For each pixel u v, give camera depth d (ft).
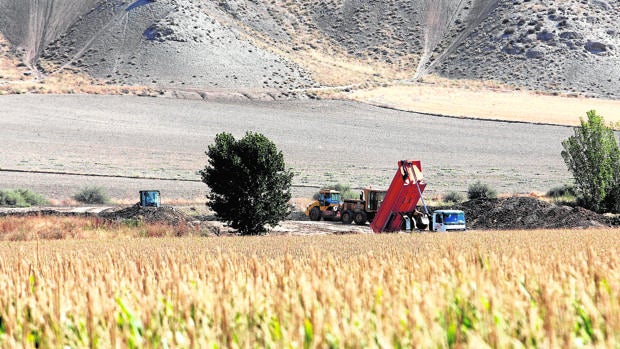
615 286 84.99
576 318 72.13
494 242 262.06
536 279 93.66
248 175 464.24
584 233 360.07
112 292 92.17
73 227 456.86
